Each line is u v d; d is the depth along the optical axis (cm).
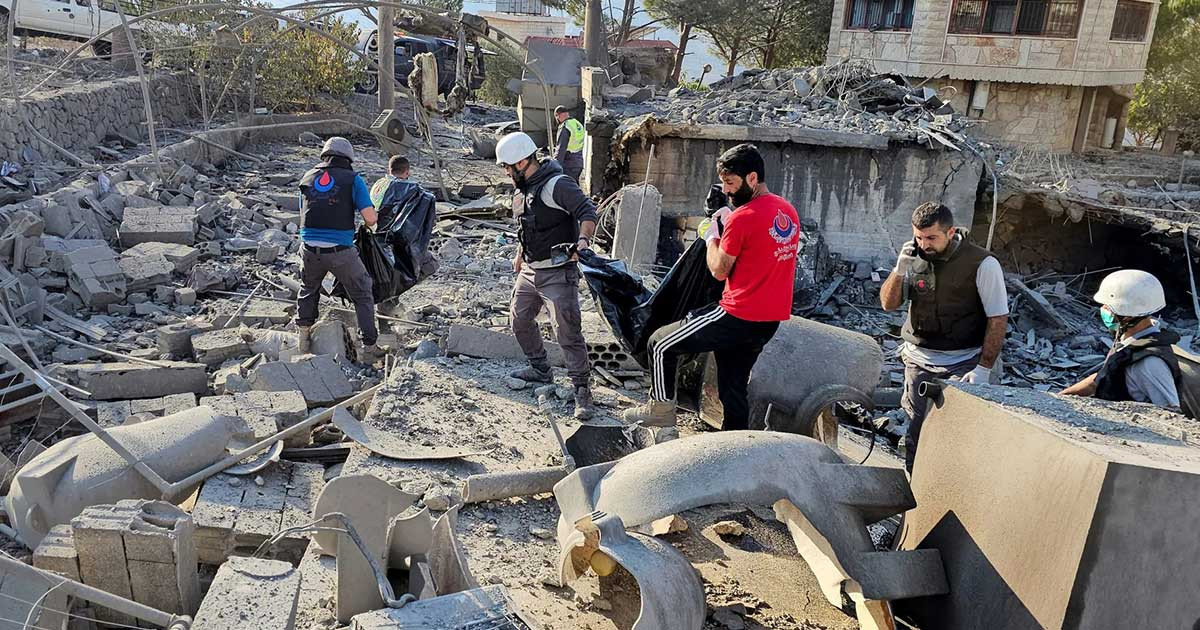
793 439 366
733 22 3416
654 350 484
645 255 1062
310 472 500
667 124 1391
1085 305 1572
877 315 1368
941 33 2933
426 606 305
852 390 514
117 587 361
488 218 1369
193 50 1711
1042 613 285
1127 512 267
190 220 1055
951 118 1533
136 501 379
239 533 425
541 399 596
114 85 1508
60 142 1276
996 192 1503
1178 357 414
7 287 769
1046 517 290
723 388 495
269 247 1035
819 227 1449
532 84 1980
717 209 528
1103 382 427
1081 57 2812
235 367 682
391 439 522
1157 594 272
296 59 1955
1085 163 2812
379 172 1611
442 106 2523
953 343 471
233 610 303
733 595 402
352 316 800
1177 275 1677
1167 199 2081
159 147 1470
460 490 466
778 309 461
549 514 463
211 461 481
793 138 1388
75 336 766
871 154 1419
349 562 337
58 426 613
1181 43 3212
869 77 1770
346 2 1244
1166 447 296
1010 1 2844
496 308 891
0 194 990
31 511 423
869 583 337
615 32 3844
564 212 549
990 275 450
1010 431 319
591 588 393
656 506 337
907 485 380
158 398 629
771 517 475
